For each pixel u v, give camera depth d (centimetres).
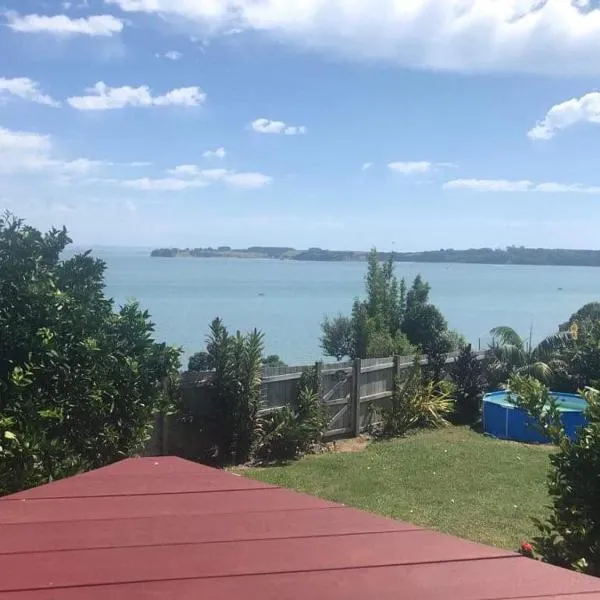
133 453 642
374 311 1527
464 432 1212
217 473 323
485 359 1479
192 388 944
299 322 3991
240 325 3762
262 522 251
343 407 1155
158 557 216
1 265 557
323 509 267
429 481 830
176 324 3659
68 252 652
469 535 625
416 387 1255
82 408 561
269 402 1034
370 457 972
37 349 531
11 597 186
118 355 611
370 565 212
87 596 187
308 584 198
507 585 199
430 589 195
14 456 473
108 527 244
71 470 512
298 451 1000
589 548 441
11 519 252
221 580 199
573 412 1090
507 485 811
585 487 443
